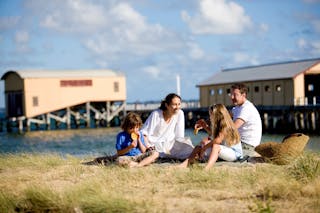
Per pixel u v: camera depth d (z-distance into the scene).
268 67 45.59
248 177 7.50
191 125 49.22
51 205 6.46
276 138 34.62
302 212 5.64
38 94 49.91
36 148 34.88
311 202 6.02
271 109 38.62
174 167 8.72
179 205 6.16
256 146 9.56
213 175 7.62
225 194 6.66
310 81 42.28
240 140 9.82
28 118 50.25
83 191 6.78
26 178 8.62
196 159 9.08
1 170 9.84
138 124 9.47
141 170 8.30
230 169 8.40
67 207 6.34
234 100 9.95
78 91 51.38
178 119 9.94
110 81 52.69
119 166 9.05
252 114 9.82
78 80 51.28
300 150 9.18
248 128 9.85
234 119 9.96
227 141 9.16
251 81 43.28
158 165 9.16
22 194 7.04
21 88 50.06
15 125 58.59
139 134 9.52
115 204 6.04
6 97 53.38
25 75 49.50
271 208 5.75
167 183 7.59
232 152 9.20
